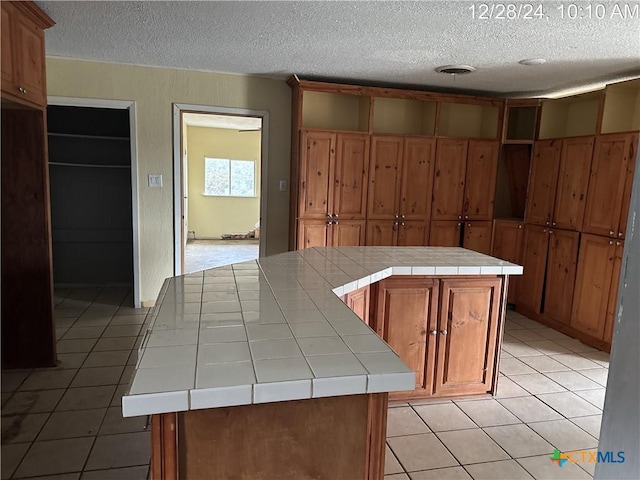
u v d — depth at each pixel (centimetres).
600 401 278
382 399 120
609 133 357
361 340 133
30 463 208
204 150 905
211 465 115
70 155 495
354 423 120
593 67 352
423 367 263
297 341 131
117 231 511
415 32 284
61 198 496
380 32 286
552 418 257
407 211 450
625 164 342
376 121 471
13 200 286
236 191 938
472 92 471
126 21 282
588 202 378
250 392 104
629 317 68
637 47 295
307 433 119
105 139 499
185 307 161
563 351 360
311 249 296
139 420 244
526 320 439
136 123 410
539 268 433
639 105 369
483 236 471
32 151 285
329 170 427
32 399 263
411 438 234
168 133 418
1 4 226
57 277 507
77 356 322
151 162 419
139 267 431
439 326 260
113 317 406
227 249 799
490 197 468
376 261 257
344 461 121
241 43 322
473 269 253
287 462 119
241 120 746
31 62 262
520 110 478
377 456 123
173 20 278
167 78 410
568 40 288
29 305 297
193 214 916
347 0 237
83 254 510
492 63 351
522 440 235
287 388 106
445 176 454
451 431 241
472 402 271
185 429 112
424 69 378
